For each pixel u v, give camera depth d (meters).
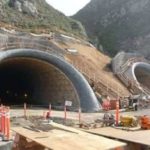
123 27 124.69
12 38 50.09
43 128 19.72
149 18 122.00
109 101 42.66
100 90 47.81
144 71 68.25
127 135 19.47
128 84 56.78
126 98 46.94
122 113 38.97
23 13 81.56
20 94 57.25
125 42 117.56
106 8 138.50
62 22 90.88
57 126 20.66
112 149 15.98
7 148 14.47
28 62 44.16
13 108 43.22
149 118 22.75
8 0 82.38
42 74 46.72
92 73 54.31
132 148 17.70
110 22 130.25
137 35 117.50
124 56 66.12
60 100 43.88
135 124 23.84
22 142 17.73
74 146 15.07
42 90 48.50
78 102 40.94
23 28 72.00
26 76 51.91
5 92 61.34
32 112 37.66
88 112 39.75
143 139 18.09
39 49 44.97
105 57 70.44
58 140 16.25
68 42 68.50
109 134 19.83
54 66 42.25
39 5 92.69
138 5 128.75
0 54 39.28
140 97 48.66
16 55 40.81
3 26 65.44
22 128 19.89
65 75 42.03
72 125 26.70
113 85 53.44
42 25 77.44
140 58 68.94
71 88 41.91
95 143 15.67
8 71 53.19
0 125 16.38
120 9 132.00
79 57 58.38
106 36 123.44
